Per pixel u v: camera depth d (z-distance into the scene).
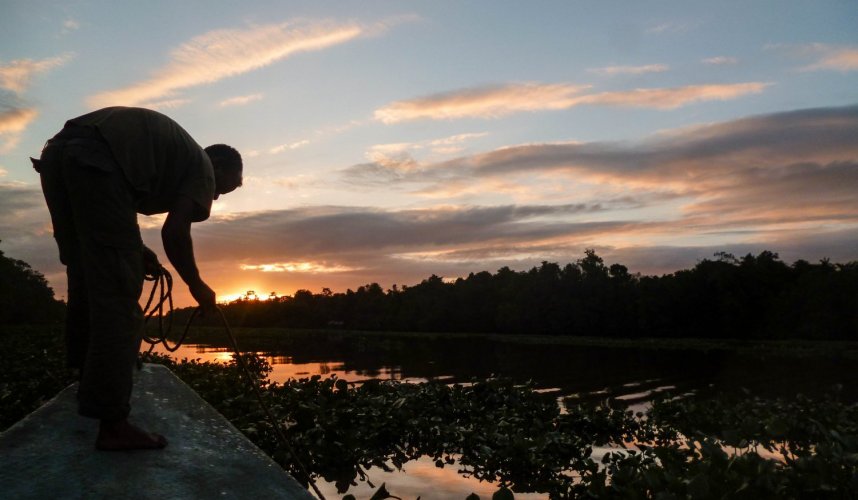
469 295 111.38
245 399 8.81
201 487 2.62
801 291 69.75
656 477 5.27
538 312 95.88
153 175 2.81
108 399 2.64
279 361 33.22
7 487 2.44
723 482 4.99
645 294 82.81
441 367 29.14
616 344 65.12
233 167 3.55
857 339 64.19
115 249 2.64
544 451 7.53
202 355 37.03
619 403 10.72
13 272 100.31
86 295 3.01
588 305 91.00
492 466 7.08
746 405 11.08
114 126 2.73
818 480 5.10
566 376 25.38
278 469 2.94
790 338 70.56
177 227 2.83
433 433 8.27
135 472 2.63
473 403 10.42
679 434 9.64
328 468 6.80
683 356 42.41
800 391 20.02
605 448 8.51
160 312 3.46
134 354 2.73
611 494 5.57
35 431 2.89
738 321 76.38
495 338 83.12
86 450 2.75
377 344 60.69
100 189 2.62
